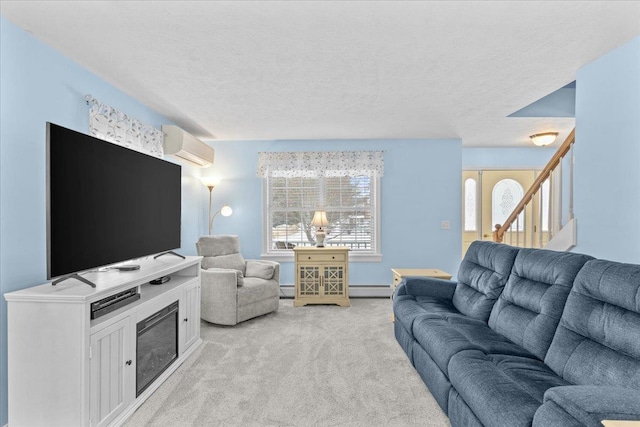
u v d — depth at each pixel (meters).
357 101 3.69
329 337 3.72
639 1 1.97
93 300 1.99
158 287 3.02
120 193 2.70
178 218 3.74
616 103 2.56
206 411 2.31
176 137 4.12
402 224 5.60
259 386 2.65
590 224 2.83
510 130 4.98
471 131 5.05
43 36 2.34
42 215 2.41
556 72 2.95
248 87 3.28
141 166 3.02
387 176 5.60
